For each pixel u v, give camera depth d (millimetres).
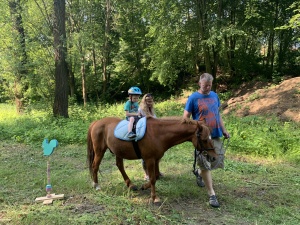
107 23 22062
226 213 4527
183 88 22812
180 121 4633
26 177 6145
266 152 7766
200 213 4504
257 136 8414
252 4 17328
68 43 13523
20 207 4648
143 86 25484
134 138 4707
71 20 20047
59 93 13094
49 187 5008
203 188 5488
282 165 6945
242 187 5605
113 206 4652
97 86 24531
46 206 4676
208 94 4816
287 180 5980
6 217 4289
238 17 17969
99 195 5117
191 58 19359
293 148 7703
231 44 19078
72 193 5254
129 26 22953
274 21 17891
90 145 5578
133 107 5699
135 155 4922
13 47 13773
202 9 16953
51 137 9469
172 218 4301
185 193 5219
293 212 4566
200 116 4762
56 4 12859
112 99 25297
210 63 18531
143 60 22953
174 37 17766
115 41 24078
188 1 16844
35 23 13953
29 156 7898
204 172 4816
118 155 5121
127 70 24672
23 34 14312
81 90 25375
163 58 18828
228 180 5930
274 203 4914
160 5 17109
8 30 14164
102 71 25297
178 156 7734
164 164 7035
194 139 4508
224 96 17875
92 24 21250
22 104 16812
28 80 14430
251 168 6645
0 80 17797
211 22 16859
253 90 16797
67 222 4141
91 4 20641
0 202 4879
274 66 19281
